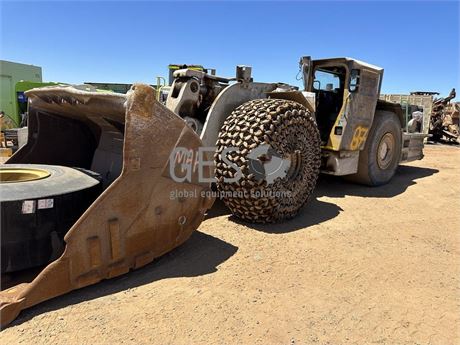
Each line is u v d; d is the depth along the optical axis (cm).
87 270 220
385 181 627
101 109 276
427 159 1044
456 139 1728
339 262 300
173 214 267
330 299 243
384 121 588
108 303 220
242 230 357
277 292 247
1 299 199
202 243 320
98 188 282
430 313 233
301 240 340
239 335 200
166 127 245
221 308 223
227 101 404
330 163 534
